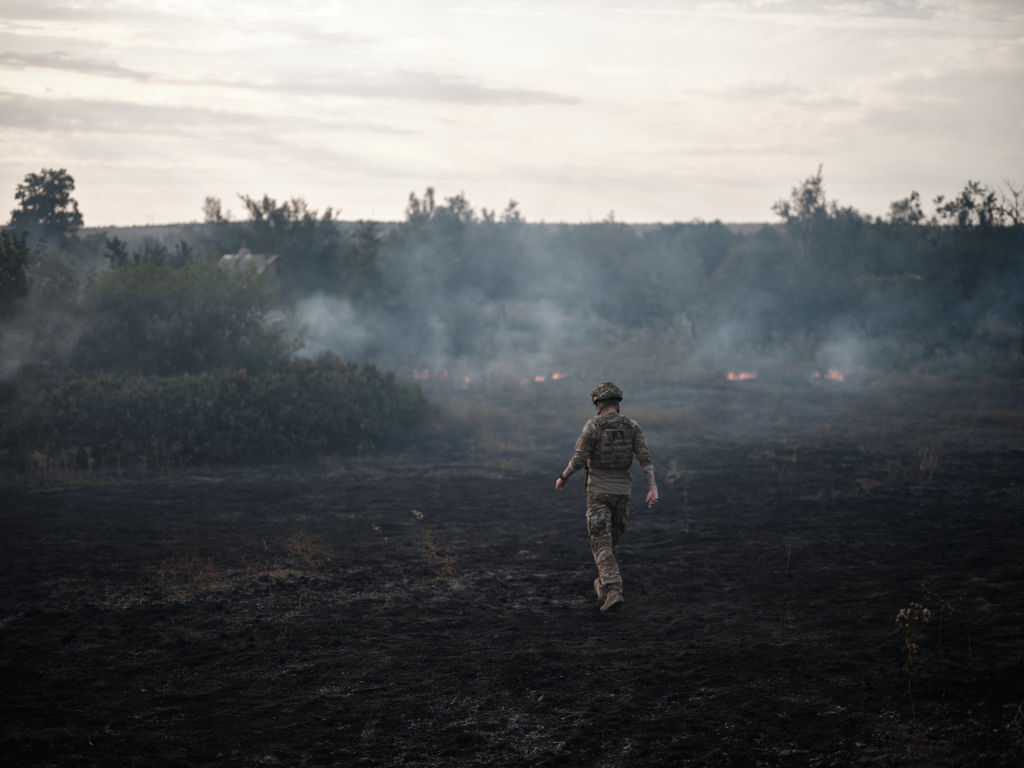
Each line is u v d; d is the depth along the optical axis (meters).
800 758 3.82
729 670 4.92
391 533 8.90
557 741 4.10
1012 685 4.47
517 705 4.54
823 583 6.83
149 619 6.05
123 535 8.66
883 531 8.71
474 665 5.12
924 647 5.18
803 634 5.55
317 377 16.23
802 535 8.62
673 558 7.79
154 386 14.68
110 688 4.79
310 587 6.87
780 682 4.70
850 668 4.87
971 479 11.56
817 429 16.61
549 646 5.44
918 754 3.76
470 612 6.22
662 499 10.69
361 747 4.06
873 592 6.53
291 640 5.60
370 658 5.27
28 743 3.95
